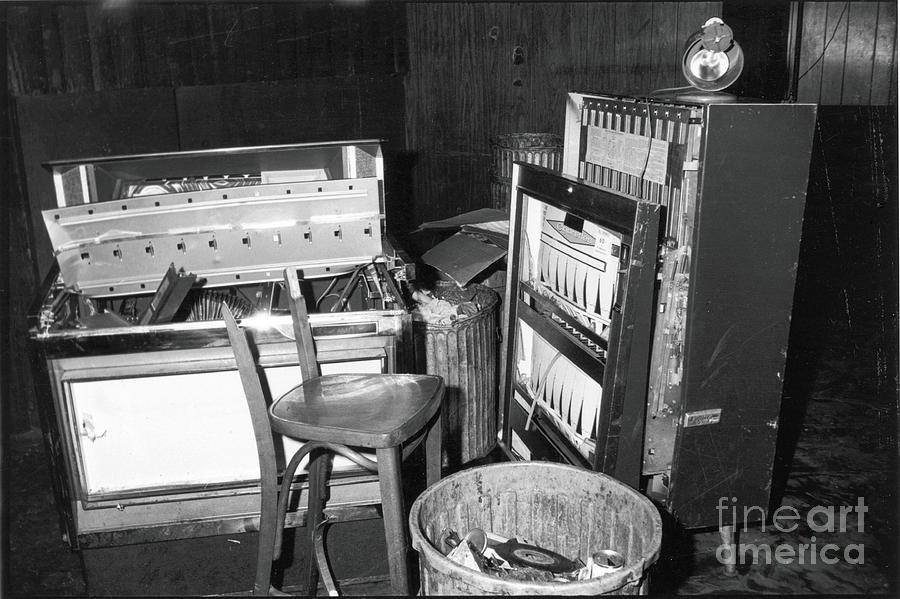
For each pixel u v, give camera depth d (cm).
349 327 223
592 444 250
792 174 222
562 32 507
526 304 305
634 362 227
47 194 345
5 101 307
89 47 356
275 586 241
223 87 425
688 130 228
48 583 258
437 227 391
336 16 482
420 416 190
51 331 212
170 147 401
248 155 285
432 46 532
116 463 223
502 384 323
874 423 365
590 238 254
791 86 481
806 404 386
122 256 238
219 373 222
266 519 207
